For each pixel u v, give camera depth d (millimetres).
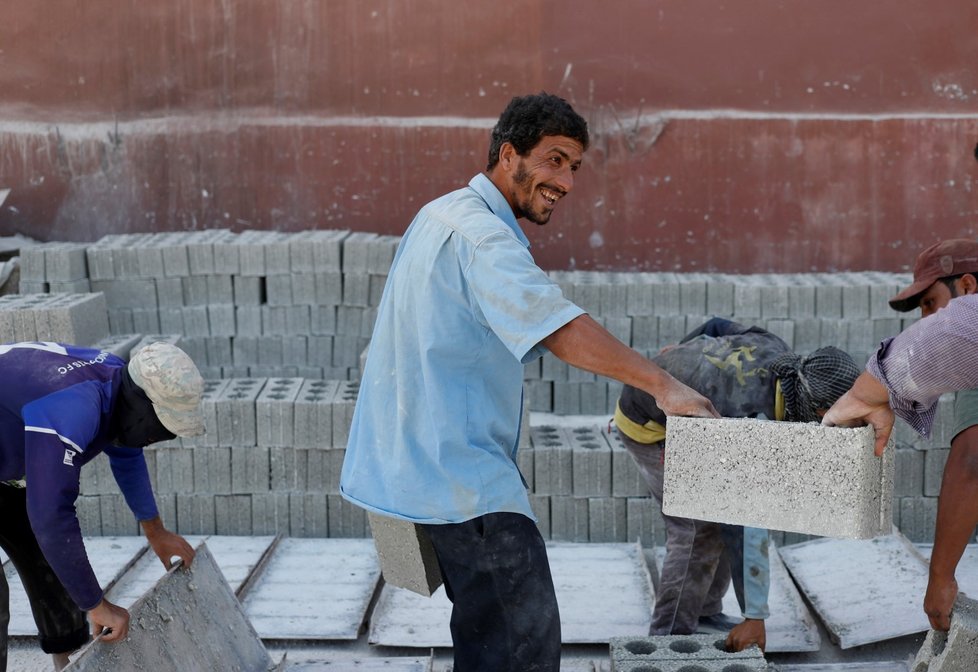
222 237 6508
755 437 2516
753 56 7012
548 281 2451
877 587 4281
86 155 7316
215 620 3299
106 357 2951
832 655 3930
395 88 7164
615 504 4895
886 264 7148
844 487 2438
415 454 2670
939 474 4805
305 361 6266
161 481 5031
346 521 5043
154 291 6215
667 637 3514
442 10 7070
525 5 7043
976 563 4484
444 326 2580
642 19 7016
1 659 3176
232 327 6250
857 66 6984
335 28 7129
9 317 5266
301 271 6168
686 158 7129
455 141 7180
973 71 6938
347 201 7273
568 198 7188
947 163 7031
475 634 2756
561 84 7098
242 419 4969
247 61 7184
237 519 5059
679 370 3336
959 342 2340
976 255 3061
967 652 2799
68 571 2711
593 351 2387
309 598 4316
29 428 2678
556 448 4883
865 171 7078
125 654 2836
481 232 2520
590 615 4164
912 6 6918
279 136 7238
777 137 7074
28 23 7211
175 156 7293
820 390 2979
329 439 4949
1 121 7320
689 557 3674
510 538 2656
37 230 7398
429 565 2871
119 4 7180
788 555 4707
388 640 3939
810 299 5898
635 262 7230
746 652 3371
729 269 7199
